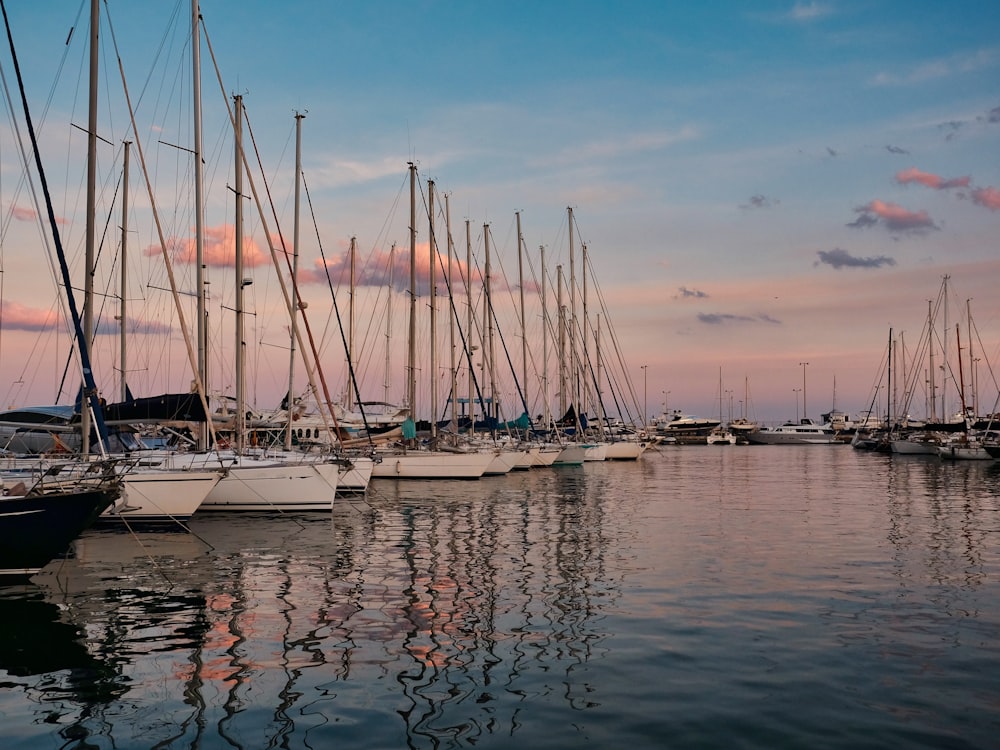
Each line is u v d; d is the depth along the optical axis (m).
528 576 18.03
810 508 33.00
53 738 9.06
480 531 25.56
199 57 28.31
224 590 16.66
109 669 11.45
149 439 33.53
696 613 14.55
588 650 12.29
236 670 11.38
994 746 8.80
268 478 29.00
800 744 8.84
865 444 109.38
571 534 24.88
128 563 19.80
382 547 22.30
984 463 71.94
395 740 8.97
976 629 13.48
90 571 18.77
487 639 12.88
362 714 9.73
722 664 11.62
